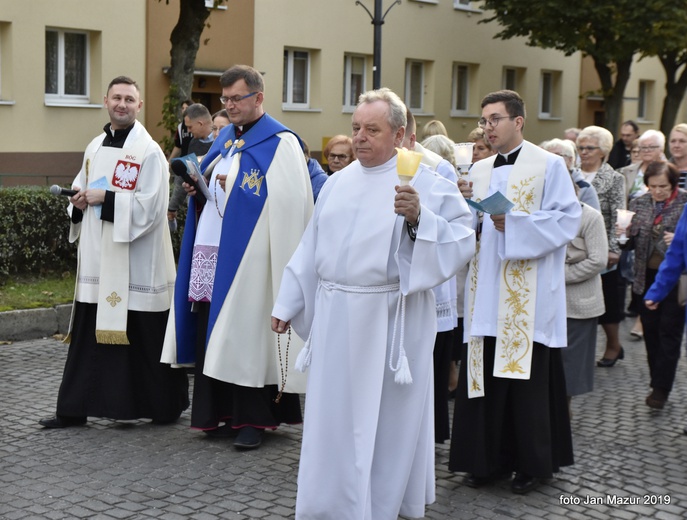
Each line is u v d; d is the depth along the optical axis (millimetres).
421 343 4148
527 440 5012
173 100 14750
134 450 5625
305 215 5820
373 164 4105
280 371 5742
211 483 5094
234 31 19234
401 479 4145
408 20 23516
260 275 5719
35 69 15852
